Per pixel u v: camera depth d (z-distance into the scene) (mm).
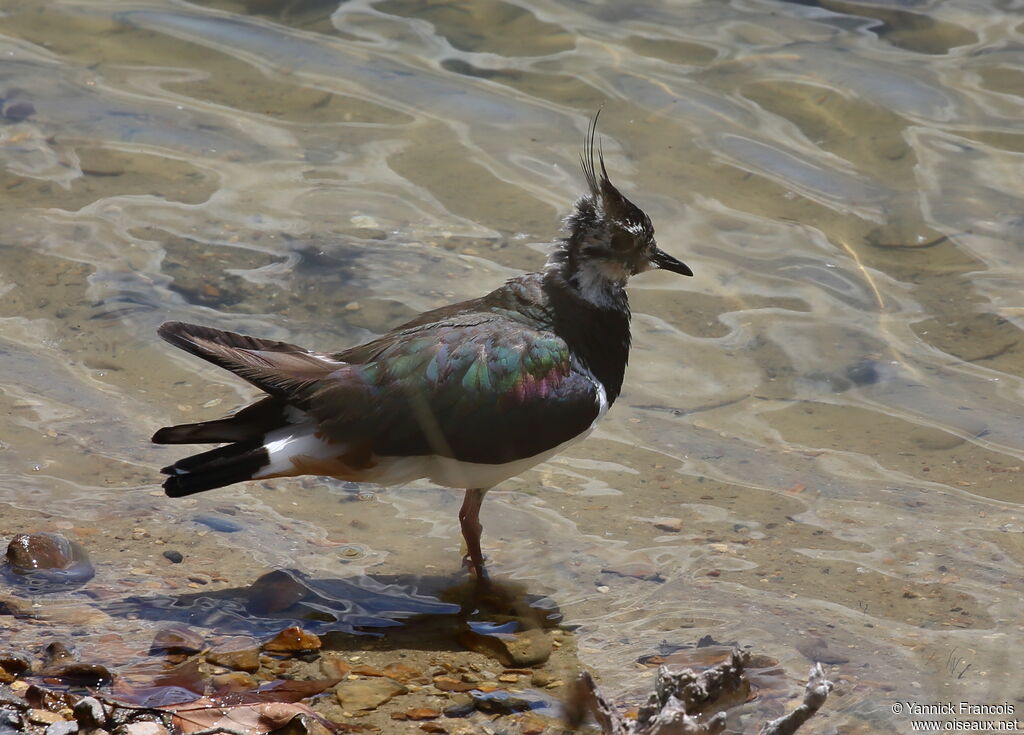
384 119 17578
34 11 20156
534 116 17562
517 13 20172
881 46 18906
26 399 12453
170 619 9414
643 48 19156
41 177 16219
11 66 18562
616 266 10938
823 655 9219
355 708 8438
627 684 8820
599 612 9875
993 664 9055
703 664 9078
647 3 20297
